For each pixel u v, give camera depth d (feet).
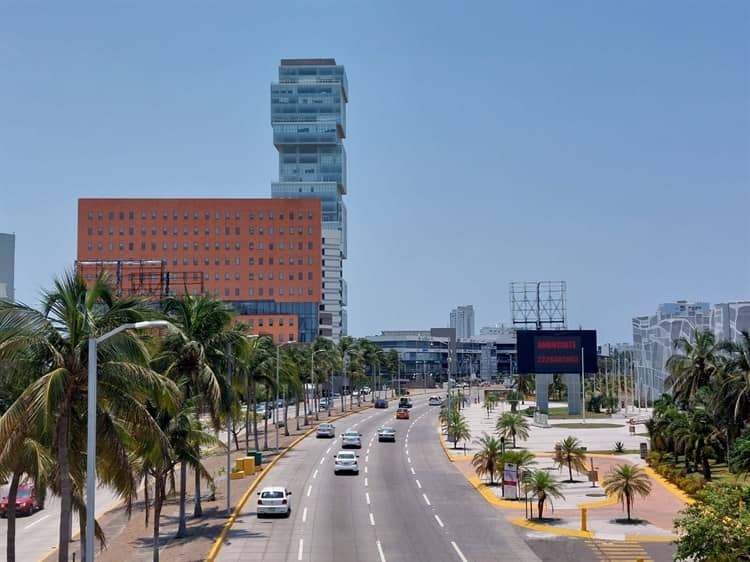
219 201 613.11
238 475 218.18
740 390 195.00
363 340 593.42
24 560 134.31
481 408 540.11
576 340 409.49
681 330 441.27
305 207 613.11
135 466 120.16
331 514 165.89
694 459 204.95
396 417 435.12
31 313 84.17
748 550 81.76
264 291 608.19
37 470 94.22
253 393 274.16
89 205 608.60
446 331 496.23
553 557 127.75
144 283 447.42
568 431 352.08
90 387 80.12
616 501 179.22
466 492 194.80
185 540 141.49
